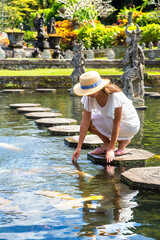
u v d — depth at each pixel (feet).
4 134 17.30
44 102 31.63
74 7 109.29
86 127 12.65
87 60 60.59
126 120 12.79
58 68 60.23
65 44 97.91
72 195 9.20
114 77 51.26
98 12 122.42
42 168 11.74
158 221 7.54
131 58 28.30
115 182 10.35
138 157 12.80
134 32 28.14
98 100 11.91
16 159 12.80
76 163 12.47
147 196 9.14
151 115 23.54
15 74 52.34
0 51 61.46
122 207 8.35
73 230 7.15
